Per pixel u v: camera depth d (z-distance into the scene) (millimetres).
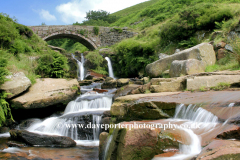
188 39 14641
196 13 14133
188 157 2781
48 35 25125
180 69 8547
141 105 5004
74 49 39344
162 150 3066
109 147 3596
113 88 11875
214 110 3809
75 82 9969
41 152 5141
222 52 9938
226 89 5566
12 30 12664
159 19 27844
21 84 8117
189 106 4312
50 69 11297
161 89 6969
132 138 2984
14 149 5391
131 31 28484
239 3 15469
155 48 17047
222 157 2186
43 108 8281
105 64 20219
